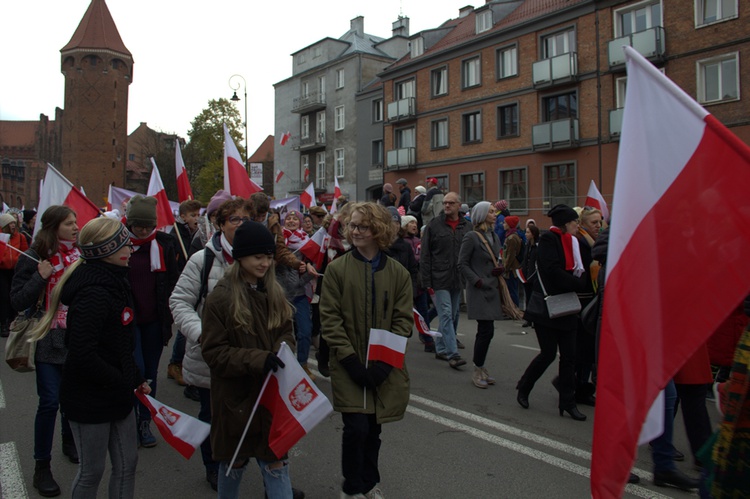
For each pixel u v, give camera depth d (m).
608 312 2.23
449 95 33.59
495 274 6.35
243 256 2.96
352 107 42.59
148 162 68.19
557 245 5.16
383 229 3.48
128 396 2.96
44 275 3.88
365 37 47.38
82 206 5.46
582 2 26.55
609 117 25.69
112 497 3.01
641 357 2.12
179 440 3.06
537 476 4.11
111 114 71.38
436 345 7.95
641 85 2.29
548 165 28.45
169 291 4.82
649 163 2.24
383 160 38.19
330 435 5.04
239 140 56.03
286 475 3.02
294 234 7.15
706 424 3.92
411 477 4.09
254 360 2.81
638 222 2.22
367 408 3.31
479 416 5.44
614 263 2.26
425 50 35.75
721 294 2.00
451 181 33.50
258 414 2.97
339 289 3.48
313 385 2.87
